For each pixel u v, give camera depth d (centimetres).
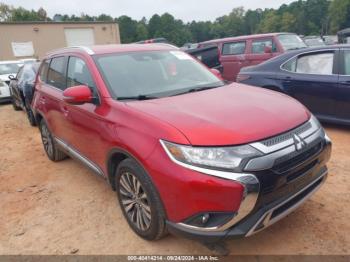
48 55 503
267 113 268
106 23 3406
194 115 262
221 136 232
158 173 242
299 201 259
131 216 304
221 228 228
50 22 3122
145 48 405
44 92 470
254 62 972
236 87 359
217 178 221
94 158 347
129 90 328
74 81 387
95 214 352
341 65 523
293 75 583
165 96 321
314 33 7819
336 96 526
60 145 453
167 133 242
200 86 357
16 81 962
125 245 294
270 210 232
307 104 570
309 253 267
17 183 455
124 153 280
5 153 607
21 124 860
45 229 332
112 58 365
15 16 6956
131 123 273
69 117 382
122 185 302
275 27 8538
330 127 584
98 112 318
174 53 416
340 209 323
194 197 227
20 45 3036
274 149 233
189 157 229
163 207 252
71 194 404
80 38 3312
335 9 6862
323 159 275
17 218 359
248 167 223
